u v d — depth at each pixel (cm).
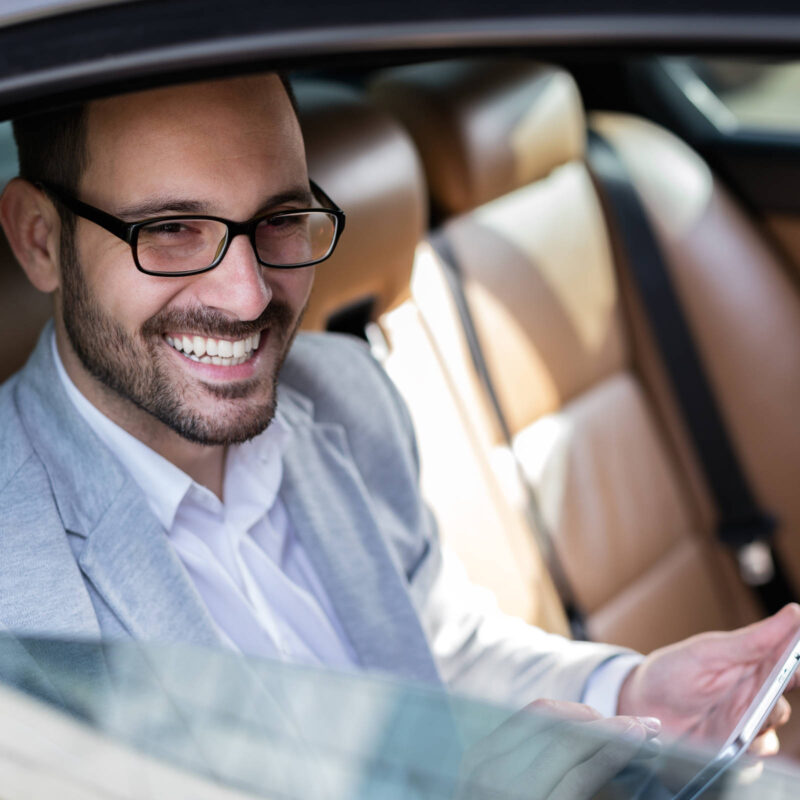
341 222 95
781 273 222
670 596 204
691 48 51
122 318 89
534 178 198
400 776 63
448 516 160
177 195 84
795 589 218
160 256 86
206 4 56
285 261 93
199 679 66
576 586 186
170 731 63
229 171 85
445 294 174
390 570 111
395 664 108
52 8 58
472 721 68
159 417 92
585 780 67
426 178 181
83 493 90
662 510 208
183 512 100
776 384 216
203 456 101
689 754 71
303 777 61
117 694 66
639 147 216
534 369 188
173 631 88
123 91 58
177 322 88
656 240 211
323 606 109
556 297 195
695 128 226
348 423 123
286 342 97
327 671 67
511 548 169
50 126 86
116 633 86
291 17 55
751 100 222
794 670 86
